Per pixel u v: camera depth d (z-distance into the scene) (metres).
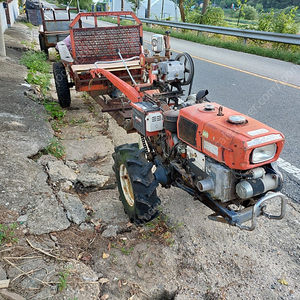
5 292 2.47
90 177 4.22
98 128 6.02
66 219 3.44
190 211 3.71
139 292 2.71
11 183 3.81
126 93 4.38
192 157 3.01
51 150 4.87
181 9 23.95
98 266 2.95
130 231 3.43
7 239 3.02
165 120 3.25
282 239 3.27
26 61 10.33
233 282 2.81
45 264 2.81
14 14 23.80
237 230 3.40
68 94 6.83
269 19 16.19
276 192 2.75
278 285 2.78
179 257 3.06
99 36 6.64
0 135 4.88
